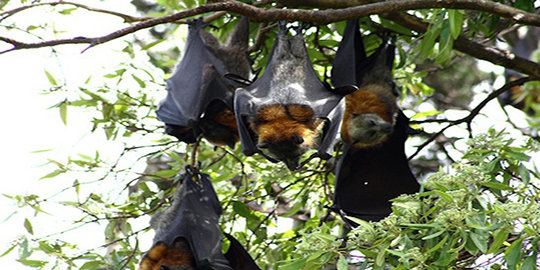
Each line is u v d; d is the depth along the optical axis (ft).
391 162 44.04
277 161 37.17
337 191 43.47
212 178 46.50
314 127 38.17
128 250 40.01
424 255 26.18
